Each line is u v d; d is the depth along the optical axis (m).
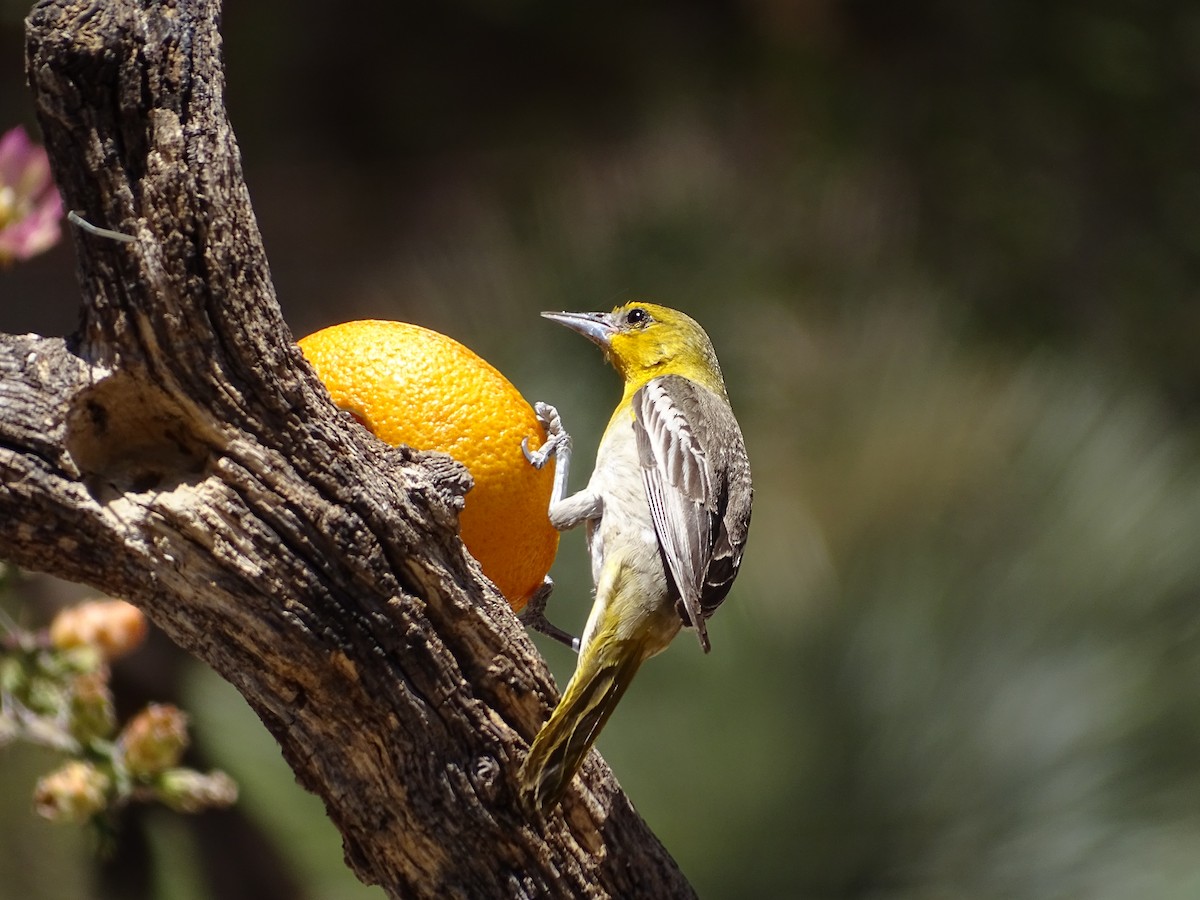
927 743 9.69
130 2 4.96
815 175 15.07
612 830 6.09
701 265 12.61
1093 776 9.73
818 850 9.52
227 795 7.16
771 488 10.81
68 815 6.92
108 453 5.24
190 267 4.98
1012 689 9.84
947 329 12.38
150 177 4.95
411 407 5.78
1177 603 10.27
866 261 13.02
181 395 5.11
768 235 13.05
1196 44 16.83
